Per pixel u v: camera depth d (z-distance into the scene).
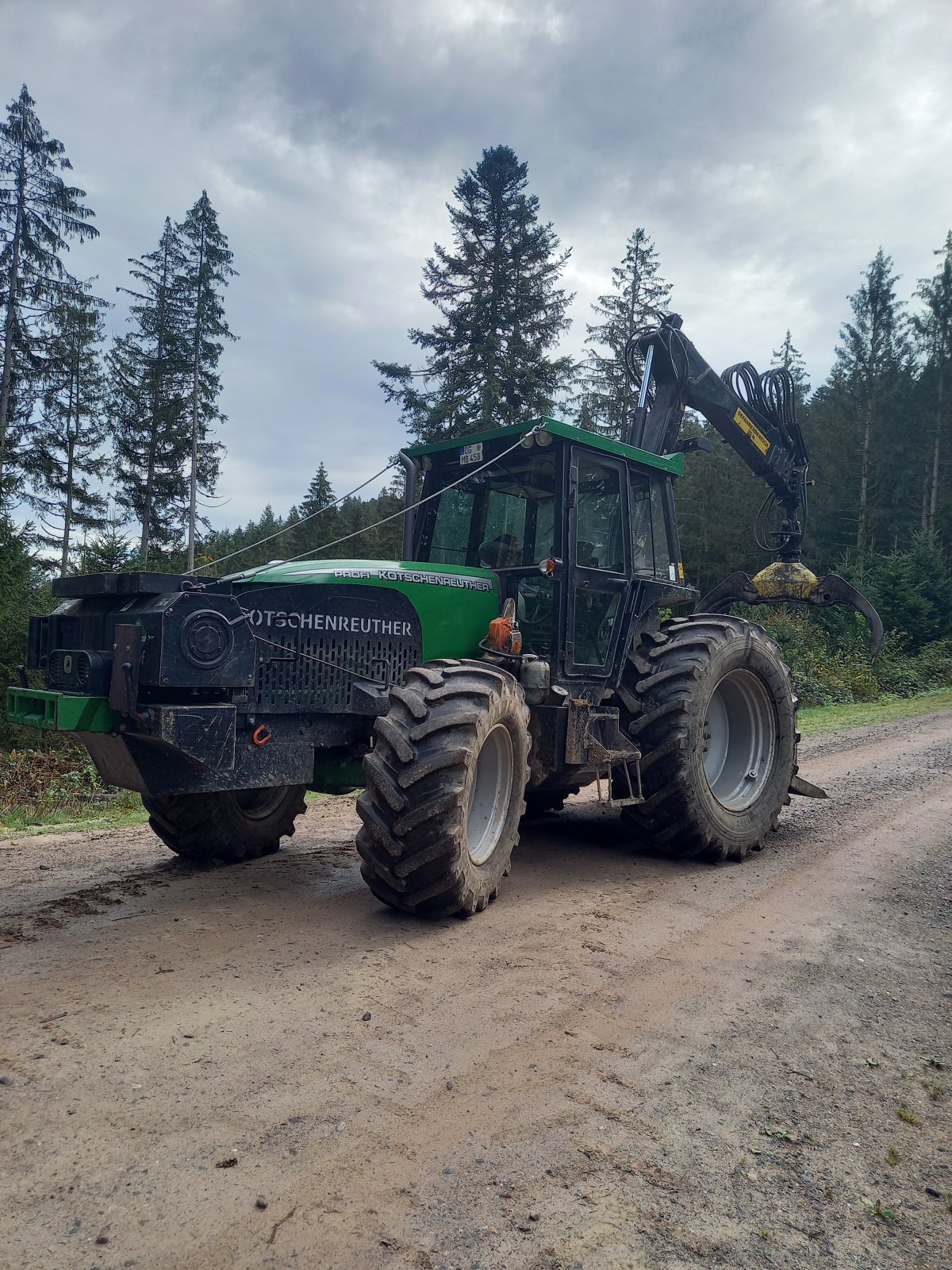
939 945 4.29
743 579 8.34
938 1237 2.19
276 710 4.62
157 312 33.78
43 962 3.76
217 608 4.26
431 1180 2.32
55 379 29.09
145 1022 3.18
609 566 6.00
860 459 40.81
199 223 33.94
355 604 4.95
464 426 24.02
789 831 6.86
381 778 4.16
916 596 27.05
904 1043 3.24
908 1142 2.60
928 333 42.03
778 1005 3.54
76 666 4.34
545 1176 2.37
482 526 6.04
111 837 6.41
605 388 31.70
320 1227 2.13
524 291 24.81
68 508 33.28
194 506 33.44
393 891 4.30
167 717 4.07
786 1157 2.50
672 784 5.63
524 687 5.22
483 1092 2.78
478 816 4.76
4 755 10.52
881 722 15.17
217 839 5.45
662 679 5.83
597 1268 2.03
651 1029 3.29
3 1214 2.12
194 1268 1.98
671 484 6.81
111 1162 2.34
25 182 28.31
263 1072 2.85
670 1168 2.43
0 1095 2.65
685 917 4.64
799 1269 2.06
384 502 37.62
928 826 6.95
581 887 5.20
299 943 4.06
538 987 3.63
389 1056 2.99
